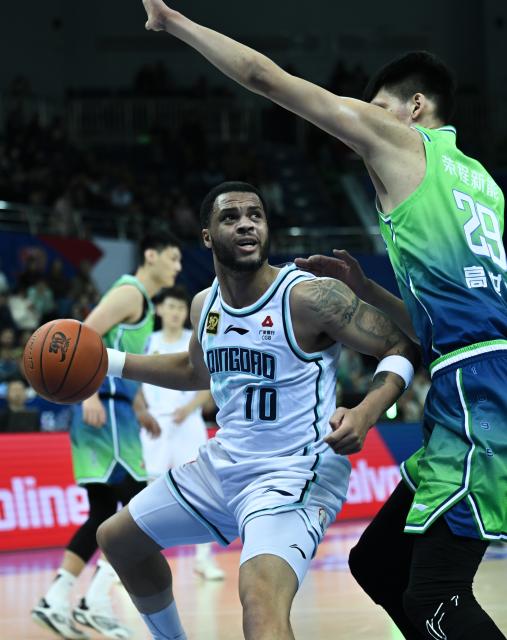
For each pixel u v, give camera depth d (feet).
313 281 9.96
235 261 9.82
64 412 34.60
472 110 73.05
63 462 28.30
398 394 9.74
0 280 43.37
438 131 9.90
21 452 27.50
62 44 73.20
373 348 9.95
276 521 9.53
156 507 10.69
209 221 10.09
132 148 67.00
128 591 11.16
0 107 66.28
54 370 10.64
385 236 9.69
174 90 71.26
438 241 9.27
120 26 74.02
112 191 58.54
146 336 16.74
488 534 8.68
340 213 63.62
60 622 15.02
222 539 10.78
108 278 50.37
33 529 27.14
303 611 17.08
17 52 71.56
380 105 10.36
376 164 9.46
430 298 9.24
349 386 42.16
